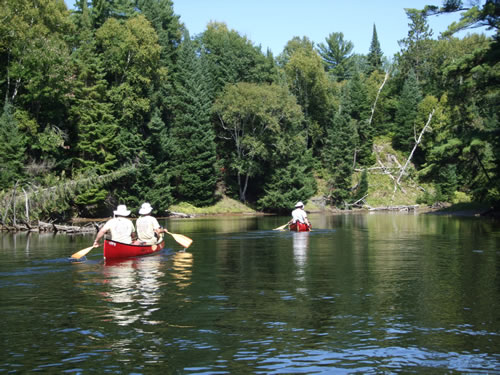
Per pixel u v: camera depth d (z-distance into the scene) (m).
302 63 66.81
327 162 63.53
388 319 7.17
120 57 44.78
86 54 42.44
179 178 55.91
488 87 37.06
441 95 78.38
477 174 40.41
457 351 5.83
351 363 5.48
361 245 17.78
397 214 49.66
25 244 19.05
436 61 82.44
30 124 35.84
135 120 47.72
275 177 55.50
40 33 37.28
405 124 73.69
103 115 41.78
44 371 5.28
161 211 48.69
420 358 5.62
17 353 5.82
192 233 24.08
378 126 80.12
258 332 6.58
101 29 45.44
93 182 35.78
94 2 47.53
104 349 5.95
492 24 32.47
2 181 31.73
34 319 7.26
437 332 6.54
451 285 9.71
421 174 43.59
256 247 17.20
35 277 10.86
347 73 98.81
